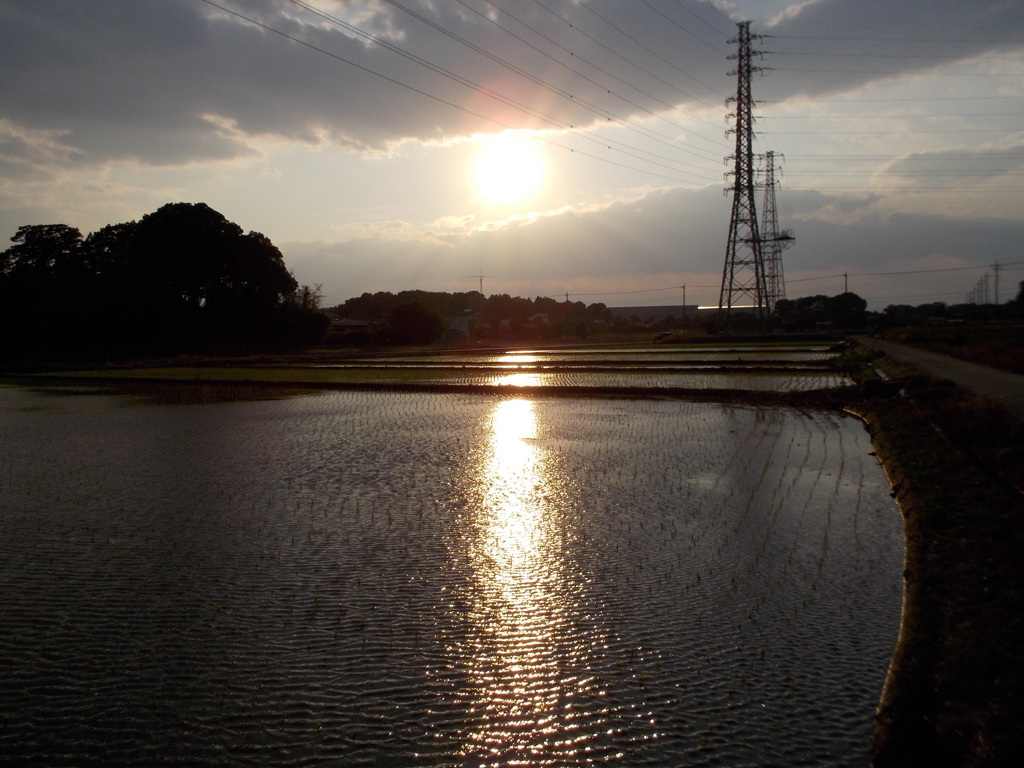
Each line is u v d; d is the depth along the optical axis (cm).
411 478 1598
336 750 612
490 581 972
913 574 945
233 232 8225
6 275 7594
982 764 542
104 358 7125
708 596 918
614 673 729
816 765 586
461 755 605
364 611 877
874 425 2181
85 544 1137
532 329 10956
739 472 1634
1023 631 729
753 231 8056
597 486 1508
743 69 7338
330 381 4019
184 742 624
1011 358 3694
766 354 5719
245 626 835
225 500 1412
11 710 671
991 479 1343
